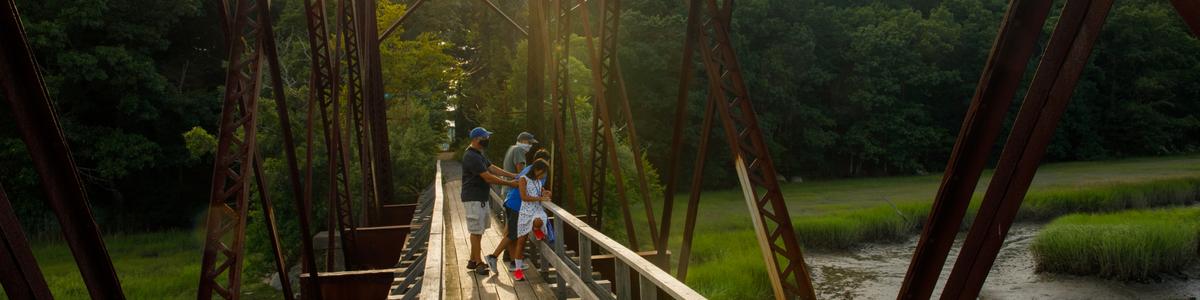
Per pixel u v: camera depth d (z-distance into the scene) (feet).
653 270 12.51
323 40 33.47
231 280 13.94
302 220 23.06
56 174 8.58
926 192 158.51
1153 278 62.39
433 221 23.94
